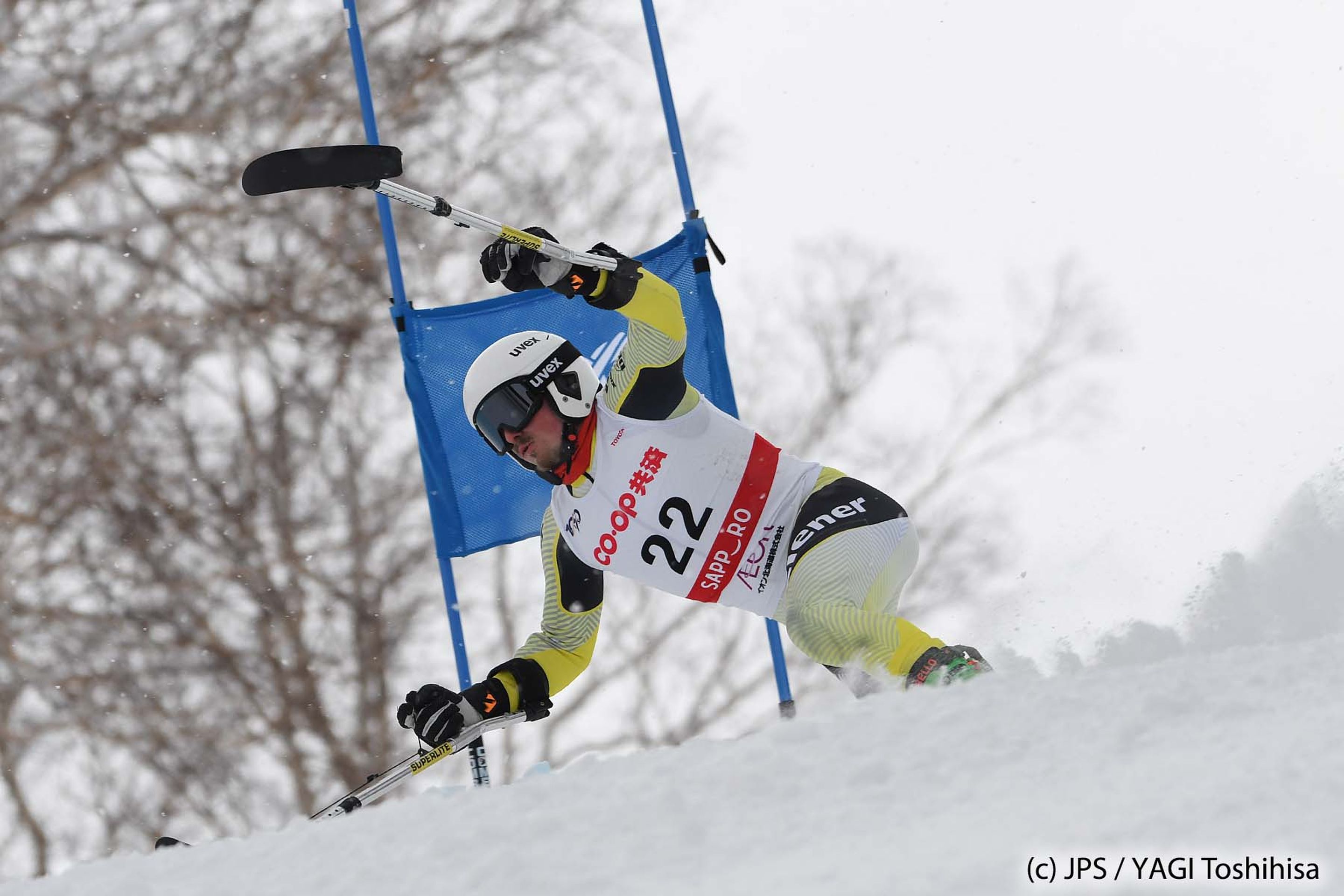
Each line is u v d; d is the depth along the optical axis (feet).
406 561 158.10
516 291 49.42
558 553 54.19
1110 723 33.14
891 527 50.44
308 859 33.71
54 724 147.54
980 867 25.40
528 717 53.72
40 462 151.02
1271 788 26.76
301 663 151.84
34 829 147.43
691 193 67.97
